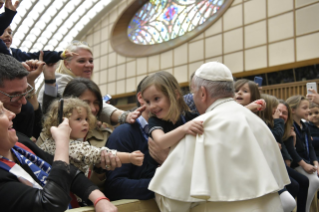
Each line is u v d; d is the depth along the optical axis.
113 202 1.73
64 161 1.36
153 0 17.38
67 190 1.30
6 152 1.44
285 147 3.35
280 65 10.69
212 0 14.23
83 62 3.35
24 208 1.20
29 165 1.52
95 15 19.30
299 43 10.39
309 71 9.98
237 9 12.56
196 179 1.47
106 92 18.84
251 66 11.77
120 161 1.80
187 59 14.45
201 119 1.68
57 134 1.48
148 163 2.12
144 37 17.48
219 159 1.54
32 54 2.77
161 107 2.04
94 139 2.61
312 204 3.93
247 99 3.13
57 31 17.70
